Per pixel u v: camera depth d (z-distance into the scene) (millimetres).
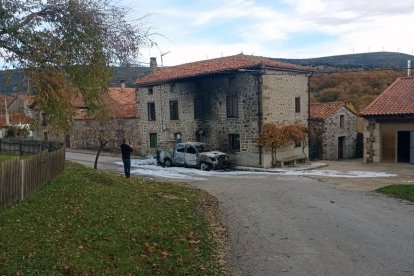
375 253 8289
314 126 32312
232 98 28625
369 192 16109
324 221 11164
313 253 8383
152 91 34625
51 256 6934
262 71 26672
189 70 31297
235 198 15219
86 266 6785
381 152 27766
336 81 49750
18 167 10195
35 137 32469
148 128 35438
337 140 33188
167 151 28625
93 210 10297
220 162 26047
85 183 13742
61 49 10852
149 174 23922
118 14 12117
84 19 11070
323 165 27656
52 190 11812
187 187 17656
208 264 7641
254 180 20562
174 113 32938
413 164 26062
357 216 11672
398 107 26297
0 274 5945
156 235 9086
